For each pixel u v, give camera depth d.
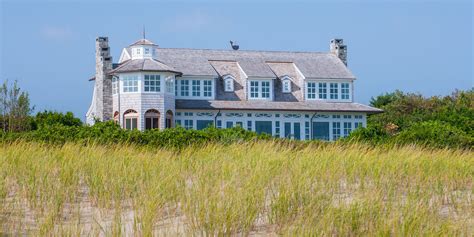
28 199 15.59
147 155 21.91
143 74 49.91
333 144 28.48
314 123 54.66
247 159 20.02
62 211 14.79
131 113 50.19
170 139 31.73
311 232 12.55
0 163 19.25
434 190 17.59
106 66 52.66
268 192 16.45
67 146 23.25
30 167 18.86
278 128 53.84
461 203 16.09
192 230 12.98
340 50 60.28
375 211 13.80
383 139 35.62
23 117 48.81
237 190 15.28
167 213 14.70
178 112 51.91
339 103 56.56
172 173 17.64
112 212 14.94
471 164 22.69
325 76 56.47
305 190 15.55
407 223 12.90
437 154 24.17
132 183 16.83
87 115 59.22
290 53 59.84
